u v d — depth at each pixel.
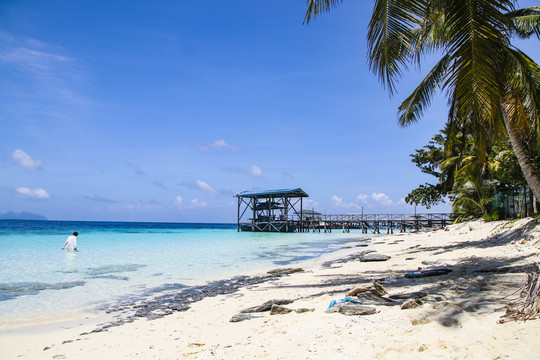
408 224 46.31
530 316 3.66
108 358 4.62
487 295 4.97
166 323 6.47
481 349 3.14
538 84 8.95
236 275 12.89
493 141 10.41
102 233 45.66
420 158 31.20
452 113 7.95
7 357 4.90
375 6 5.36
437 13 6.51
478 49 4.80
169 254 20.23
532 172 8.82
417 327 3.99
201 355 4.20
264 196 54.62
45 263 15.41
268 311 6.50
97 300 8.89
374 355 3.42
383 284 7.79
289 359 3.62
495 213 21.02
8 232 42.66
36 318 7.22
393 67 5.61
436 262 10.95
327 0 6.17
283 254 20.69
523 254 9.52
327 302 6.45
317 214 59.34
